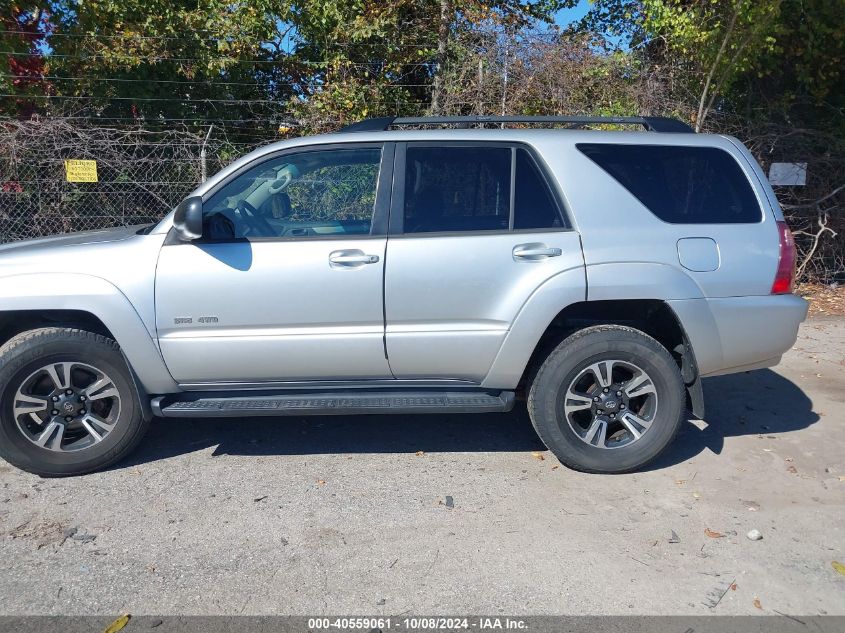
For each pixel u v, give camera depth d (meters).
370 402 4.15
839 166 9.00
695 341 4.16
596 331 4.15
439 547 3.52
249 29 10.28
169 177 8.50
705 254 4.14
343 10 10.84
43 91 9.54
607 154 4.23
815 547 3.53
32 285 3.96
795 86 9.80
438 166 4.17
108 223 8.51
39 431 4.20
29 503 3.94
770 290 4.21
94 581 3.25
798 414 5.27
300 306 4.03
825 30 8.87
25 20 9.55
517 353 4.12
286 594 3.16
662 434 4.20
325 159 4.20
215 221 4.08
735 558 3.44
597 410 4.21
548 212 4.14
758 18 8.33
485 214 4.14
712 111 9.29
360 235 4.07
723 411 5.34
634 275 4.05
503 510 3.87
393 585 3.22
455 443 4.75
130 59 9.52
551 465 4.42
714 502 3.97
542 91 9.66
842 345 7.02
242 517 3.80
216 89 10.70
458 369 4.18
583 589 3.20
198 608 3.07
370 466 4.41
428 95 11.72
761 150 9.05
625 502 3.96
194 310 4.02
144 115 10.12
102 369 4.14
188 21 10.05
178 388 4.19
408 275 4.02
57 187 8.29
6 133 7.94
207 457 4.53
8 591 3.18
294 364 4.11
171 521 3.76
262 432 4.92
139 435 4.32
